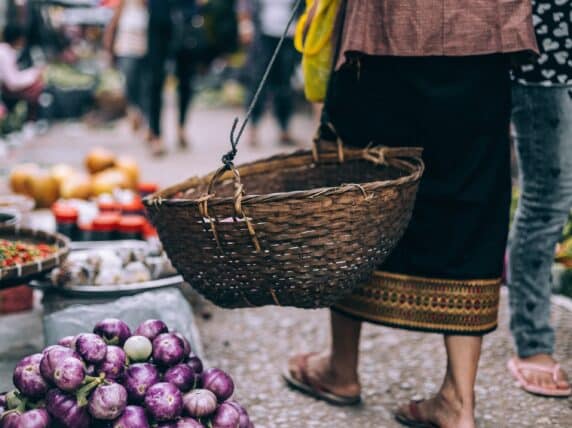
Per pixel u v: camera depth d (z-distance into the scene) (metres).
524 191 2.71
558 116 2.55
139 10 7.75
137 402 2.09
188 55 7.87
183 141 8.12
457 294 2.34
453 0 2.16
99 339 2.12
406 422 2.57
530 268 2.77
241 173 2.60
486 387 2.83
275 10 7.60
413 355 3.11
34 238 3.11
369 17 2.22
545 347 2.83
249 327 3.41
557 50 2.49
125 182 4.76
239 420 2.15
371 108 2.35
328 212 1.99
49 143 8.38
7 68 8.53
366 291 2.46
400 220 2.16
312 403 2.74
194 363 2.25
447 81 2.22
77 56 12.27
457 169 2.28
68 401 2.02
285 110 8.24
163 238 2.18
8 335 3.16
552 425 2.57
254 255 2.02
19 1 9.83
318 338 3.31
